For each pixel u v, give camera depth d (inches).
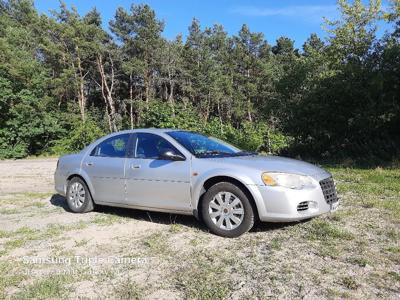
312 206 209.0
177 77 2362.2
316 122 651.5
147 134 258.2
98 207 300.2
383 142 567.2
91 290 152.2
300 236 206.4
